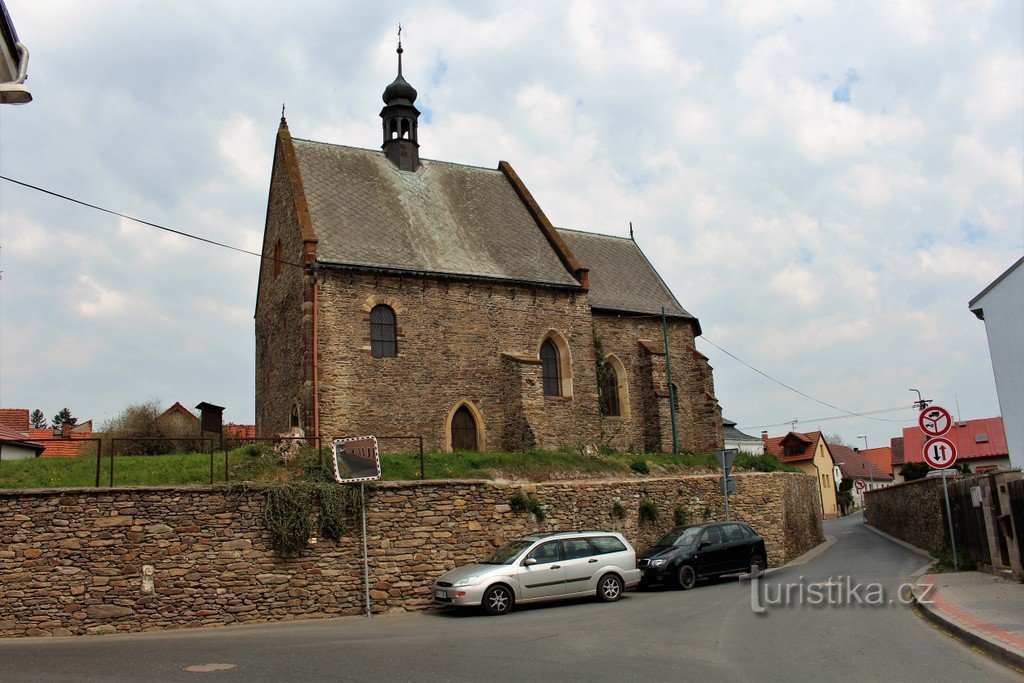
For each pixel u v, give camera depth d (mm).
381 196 32438
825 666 10273
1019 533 17094
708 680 9547
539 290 32094
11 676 10750
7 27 9500
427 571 19625
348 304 27781
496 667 10727
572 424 31906
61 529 16859
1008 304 21016
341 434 26812
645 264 42156
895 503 39594
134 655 12484
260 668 11031
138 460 21844
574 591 18234
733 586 20594
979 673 9703
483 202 35594
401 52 35906
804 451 66188
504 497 21375
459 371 29578
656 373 36250
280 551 18281
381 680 10055
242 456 21969
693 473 30688
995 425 57625
